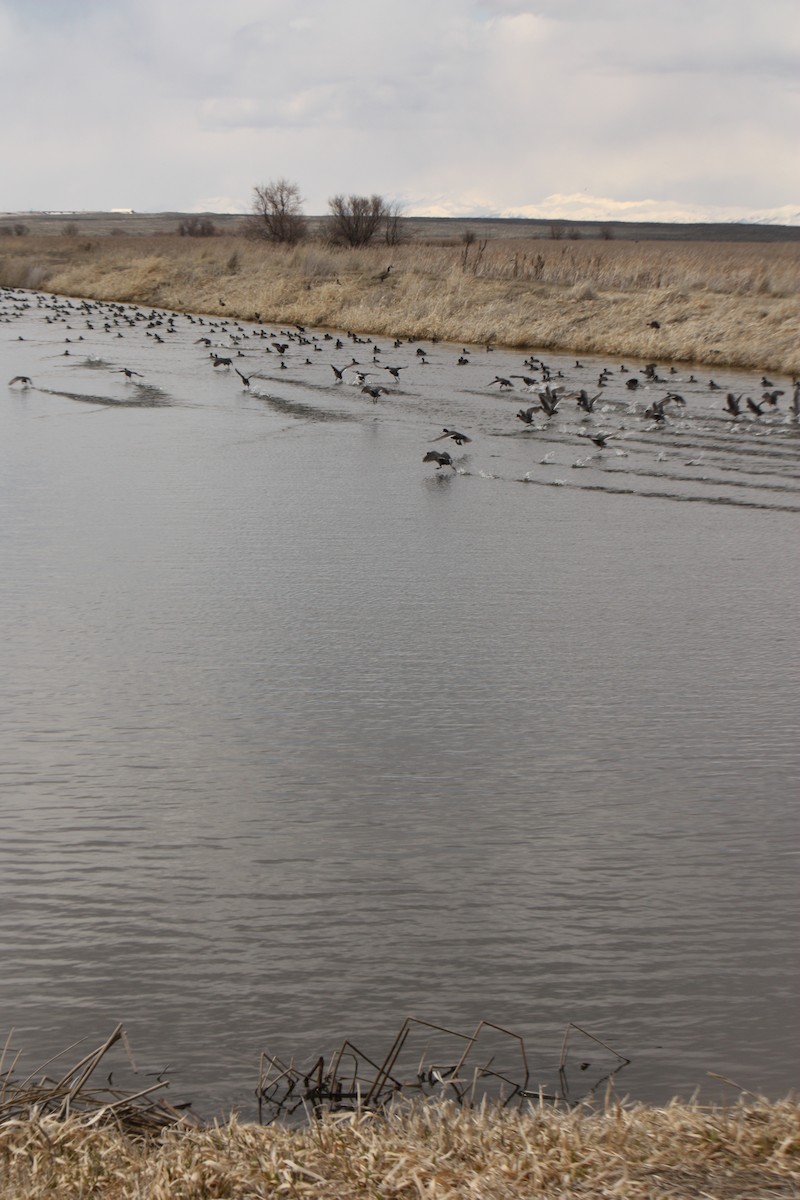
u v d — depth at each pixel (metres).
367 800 8.99
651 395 33.03
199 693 11.12
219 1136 4.70
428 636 12.79
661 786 9.25
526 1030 6.32
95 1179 4.43
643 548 16.98
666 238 176.25
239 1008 6.51
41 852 8.21
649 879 7.85
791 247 118.69
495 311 50.59
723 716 10.64
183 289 69.69
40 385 34.88
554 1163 4.20
